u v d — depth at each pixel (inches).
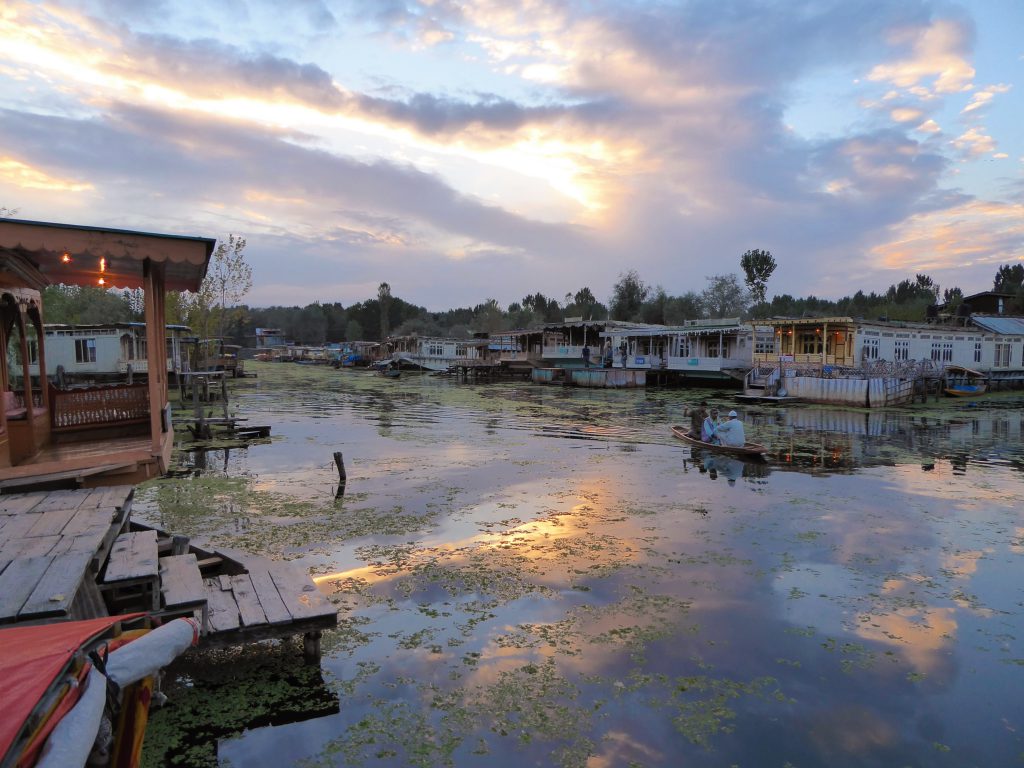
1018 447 697.6
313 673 213.9
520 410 1091.9
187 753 173.0
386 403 1218.6
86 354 1239.5
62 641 118.0
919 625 255.4
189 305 1565.0
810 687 210.2
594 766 170.2
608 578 300.5
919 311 2206.0
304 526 381.7
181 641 137.3
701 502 445.7
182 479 518.9
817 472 555.5
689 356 1663.4
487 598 276.5
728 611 265.9
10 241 278.4
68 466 295.9
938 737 185.3
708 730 186.5
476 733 183.3
